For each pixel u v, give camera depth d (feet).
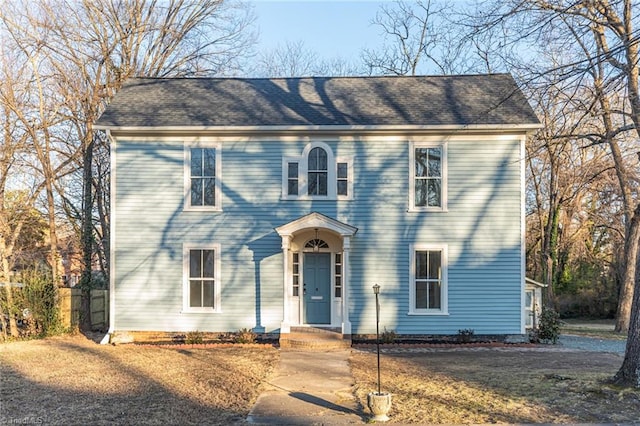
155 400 28.60
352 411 26.61
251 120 52.16
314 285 52.85
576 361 40.65
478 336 50.55
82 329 61.93
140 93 57.88
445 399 28.45
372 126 50.65
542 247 89.40
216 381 33.17
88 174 64.75
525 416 25.40
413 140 51.80
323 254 53.01
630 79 36.11
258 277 51.67
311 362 39.99
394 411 26.27
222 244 51.90
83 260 65.98
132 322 51.44
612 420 24.70
